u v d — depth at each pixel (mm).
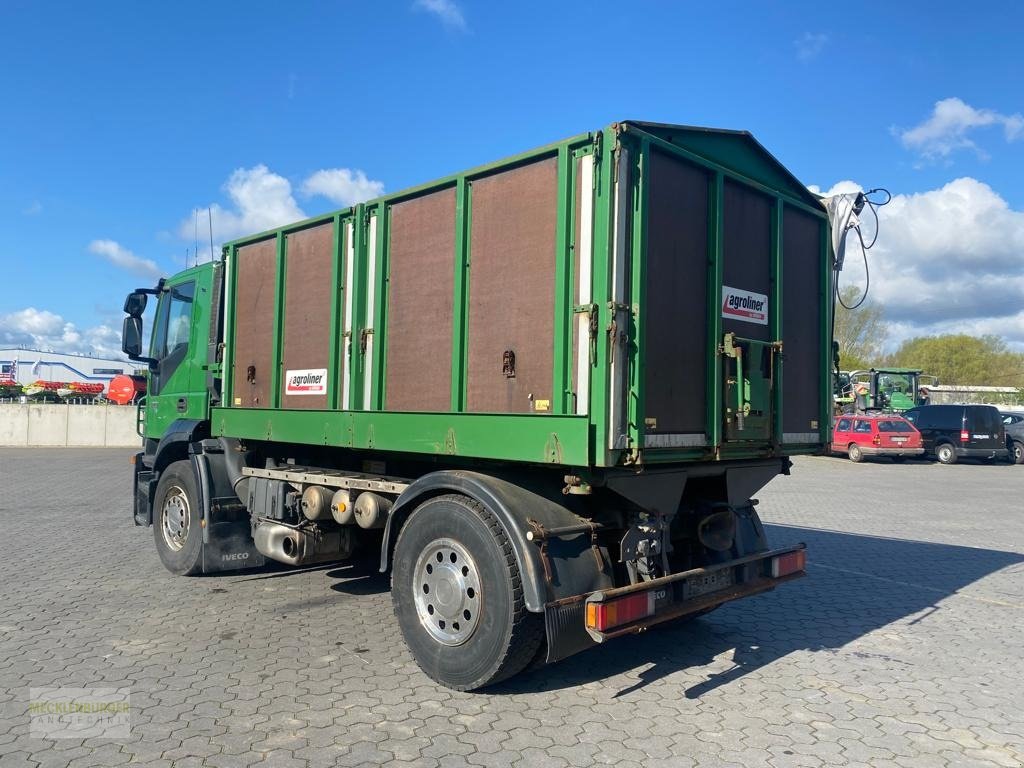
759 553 5375
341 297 5957
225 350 7324
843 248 6051
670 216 4582
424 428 5047
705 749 3822
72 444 29594
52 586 7078
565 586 4203
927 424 26812
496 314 4727
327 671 4855
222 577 7516
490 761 3643
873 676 4945
